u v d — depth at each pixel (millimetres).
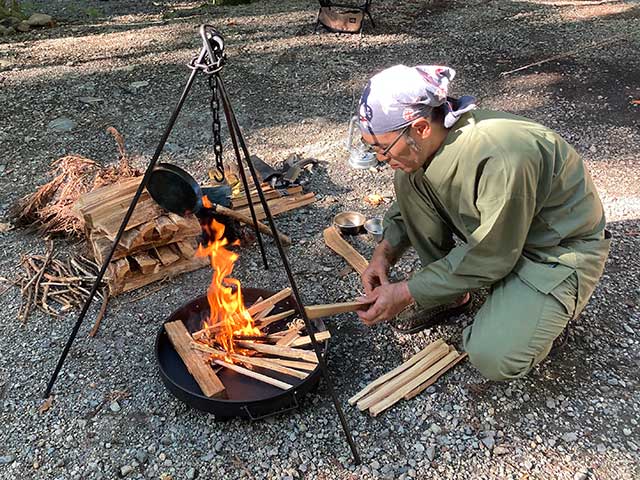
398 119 1872
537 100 4648
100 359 2438
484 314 2141
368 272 2463
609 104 4578
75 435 2125
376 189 3594
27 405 2242
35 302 2711
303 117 4426
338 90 4855
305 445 2078
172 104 4602
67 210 3055
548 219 2061
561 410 2197
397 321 2545
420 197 2250
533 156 1884
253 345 2311
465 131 1926
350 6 6277
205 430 2131
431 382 2301
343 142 4074
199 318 2484
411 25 6410
